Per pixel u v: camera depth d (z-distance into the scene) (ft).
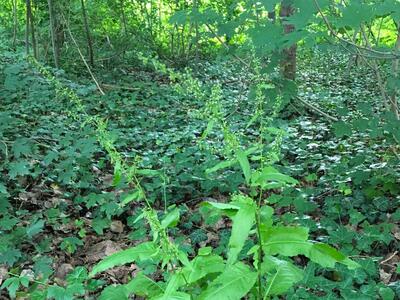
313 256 7.22
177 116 29.73
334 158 20.75
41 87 30.19
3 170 18.58
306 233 7.36
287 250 7.28
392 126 16.55
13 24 56.90
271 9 14.37
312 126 25.86
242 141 21.97
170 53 50.93
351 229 14.97
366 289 11.38
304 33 13.47
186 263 7.16
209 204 7.22
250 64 19.29
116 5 47.37
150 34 49.67
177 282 7.05
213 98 7.66
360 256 13.47
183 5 45.88
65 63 42.91
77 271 11.14
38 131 23.29
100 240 15.69
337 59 48.34
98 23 47.39
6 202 15.15
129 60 47.03
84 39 46.06
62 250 14.74
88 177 18.75
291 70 29.01
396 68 17.72
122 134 24.76
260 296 7.76
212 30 17.93
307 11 13.30
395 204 16.46
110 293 8.86
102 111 30.50
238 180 18.21
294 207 16.83
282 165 20.77
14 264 13.80
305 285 11.34
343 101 33.27
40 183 18.43
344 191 17.10
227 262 7.16
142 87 37.40
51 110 28.40
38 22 44.01
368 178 17.57
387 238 13.67
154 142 24.75
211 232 15.47
